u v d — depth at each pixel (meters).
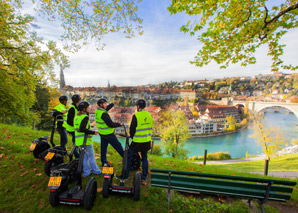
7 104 16.11
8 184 3.41
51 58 12.34
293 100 145.12
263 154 66.25
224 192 2.75
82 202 2.68
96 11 6.31
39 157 4.05
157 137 78.69
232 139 94.25
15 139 6.00
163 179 2.95
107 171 2.88
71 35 7.39
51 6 6.75
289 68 5.10
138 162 4.38
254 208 3.09
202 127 108.31
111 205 2.89
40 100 34.81
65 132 4.50
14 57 11.37
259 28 4.84
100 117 3.67
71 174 3.46
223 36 5.04
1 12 9.86
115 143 3.87
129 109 129.50
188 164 5.98
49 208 2.79
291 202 3.42
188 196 3.39
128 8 6.13
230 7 4.26
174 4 3.43
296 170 21.09
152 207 2.92
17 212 2.74
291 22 4.43
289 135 84.75
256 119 43.44
